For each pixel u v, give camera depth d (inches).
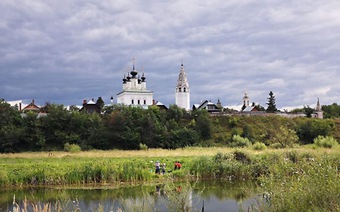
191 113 4586.6
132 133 3506.4
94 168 1439.5
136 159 1953.7
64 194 796.0
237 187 1220.5
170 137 3614.7
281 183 547.8
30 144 3420.3
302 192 488.1
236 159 1642.5
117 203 936.3
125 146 3489.2
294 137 2967.5
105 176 1416.1
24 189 1286.9
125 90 5748.0
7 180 1355.8
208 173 1508.4
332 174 488.4
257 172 1449.3
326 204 455.2
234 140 3540.8
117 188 1268.5
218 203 943.0
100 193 1160.8
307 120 4547.2
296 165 611.5
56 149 3371.1
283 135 3002.0
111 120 3639.3
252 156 1643.7
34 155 2432.3
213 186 1262.3
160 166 1717.5
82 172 1418.6
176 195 615.5
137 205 637.3
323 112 5669.3
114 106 4495.6
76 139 3454.7
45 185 1365.7
